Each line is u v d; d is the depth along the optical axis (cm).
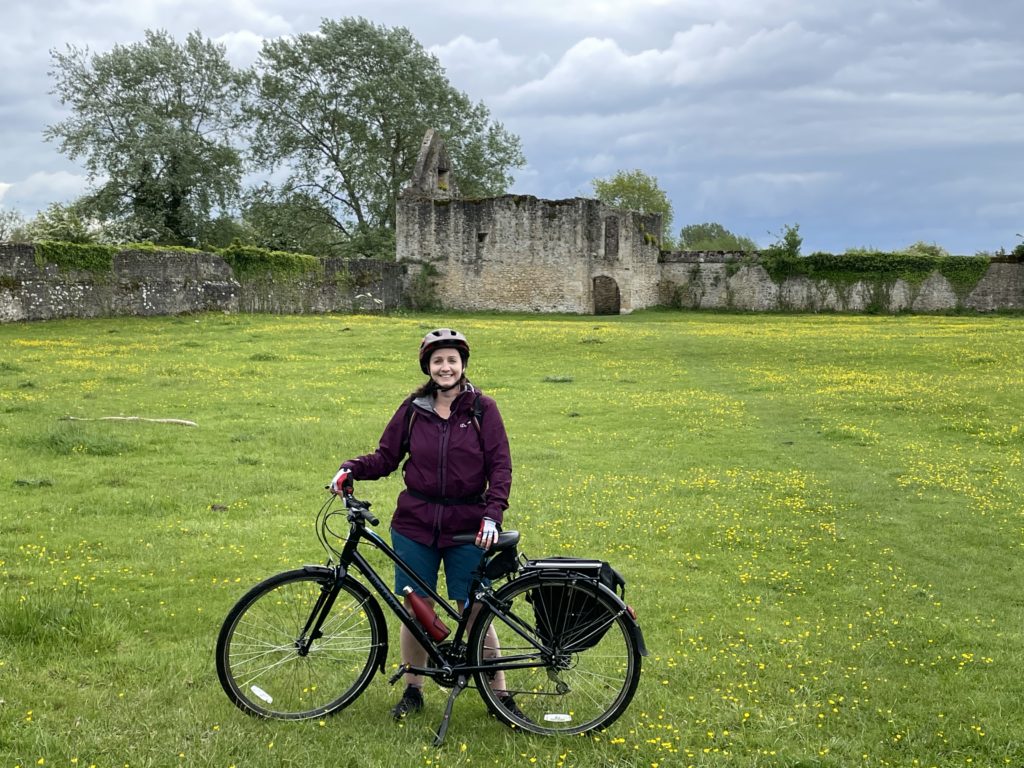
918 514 1177
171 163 6250
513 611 611
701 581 892
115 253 3650
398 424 588
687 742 541
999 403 2064
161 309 3809
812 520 1140
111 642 662
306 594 576
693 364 2847
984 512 1184
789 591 875
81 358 2564
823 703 606
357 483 1270
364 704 581
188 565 871
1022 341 3375
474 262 5828
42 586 782
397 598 591
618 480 1344
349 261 5072
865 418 1923
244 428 1670
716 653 696
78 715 536
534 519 1107
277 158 6581
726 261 6406
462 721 565
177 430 1620
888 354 3033
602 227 5831
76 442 1444
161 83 6284
